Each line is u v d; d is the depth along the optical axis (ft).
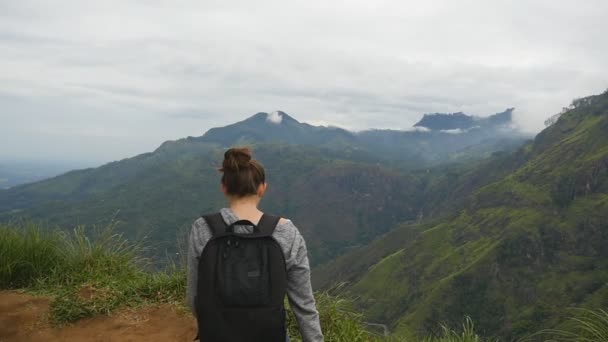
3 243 18.69
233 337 7.42
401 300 550.77
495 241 593.83
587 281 470.80
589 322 15.93
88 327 15.61
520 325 441.68
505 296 492.95
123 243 20.77
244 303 7.48
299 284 8.27
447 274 560.20
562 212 608.60
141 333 15.23
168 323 16.02
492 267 526.98
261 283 7.58
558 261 524.93
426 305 497.87
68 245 20.57
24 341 14.53
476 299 495.82
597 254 513.86
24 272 18.74
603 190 615.16
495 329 452.76
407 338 17.66
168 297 17.72
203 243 8.11
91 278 18.80
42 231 20.31
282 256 7.95
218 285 7.57
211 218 8.37
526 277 511.40
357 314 17.87
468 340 16.79
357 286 619.67
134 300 17.57
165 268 19.19
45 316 15.90
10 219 20.20
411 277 595.47
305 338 8.27
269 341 7.64
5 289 18.01
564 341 16.28
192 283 8.31
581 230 553.64
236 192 8.51
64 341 14.61
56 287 18.03
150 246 20.27
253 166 8.60
